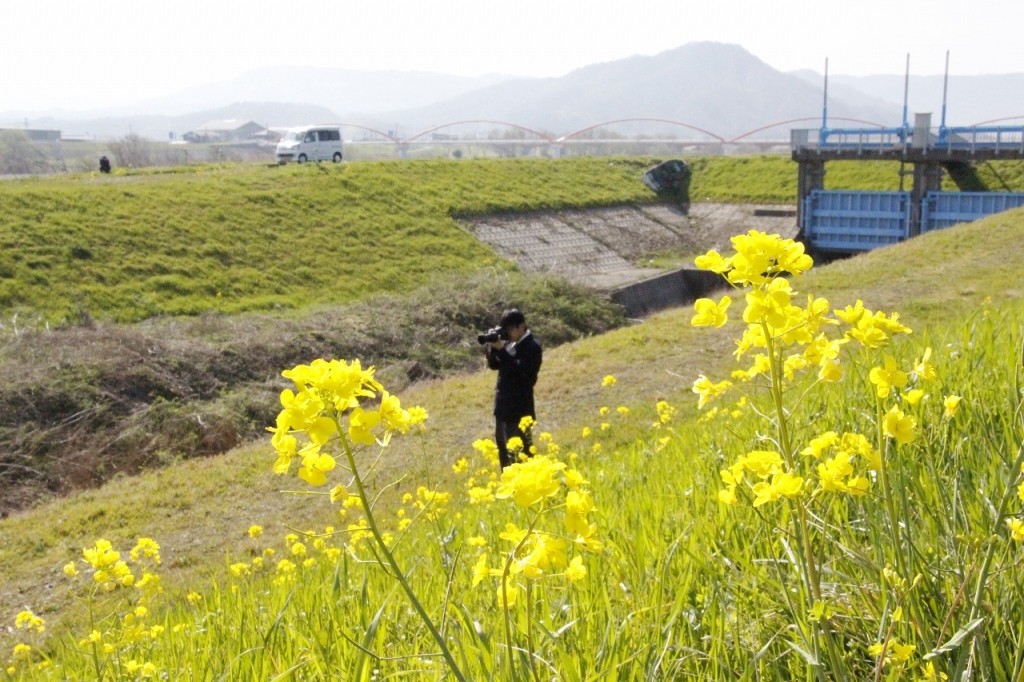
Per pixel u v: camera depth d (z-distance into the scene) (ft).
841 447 5.59
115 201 91.45
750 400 16.80
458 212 120.37
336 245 99.25
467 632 7.10
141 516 33.37
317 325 71.15
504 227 121.49
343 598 9.74
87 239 81.76
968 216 111.24
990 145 109.81
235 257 89.04
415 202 119.03
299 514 31.71
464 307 81.41
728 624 7.34
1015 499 7.43
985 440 9.63
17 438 48.01
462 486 27.35
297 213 104.01
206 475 37.27
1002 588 6.47
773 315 5.14
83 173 121.70
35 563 29.91
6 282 71.46
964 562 6.45
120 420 52.16
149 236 86.74
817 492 5.31
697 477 12.80
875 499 8.35
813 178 125.18
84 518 33.40
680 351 47.52
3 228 78.64
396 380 62.54
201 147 427.74
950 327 18.72
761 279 5.22
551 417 39.40
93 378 54.44
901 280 54.80
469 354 74.69
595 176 154.61
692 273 110.83
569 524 5.01
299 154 146.92
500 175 140.56
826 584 7.39
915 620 5.82
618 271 113.19
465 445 36.45
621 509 12.15
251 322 71.00
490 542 11.51
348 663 7.55
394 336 73.05
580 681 5.90
